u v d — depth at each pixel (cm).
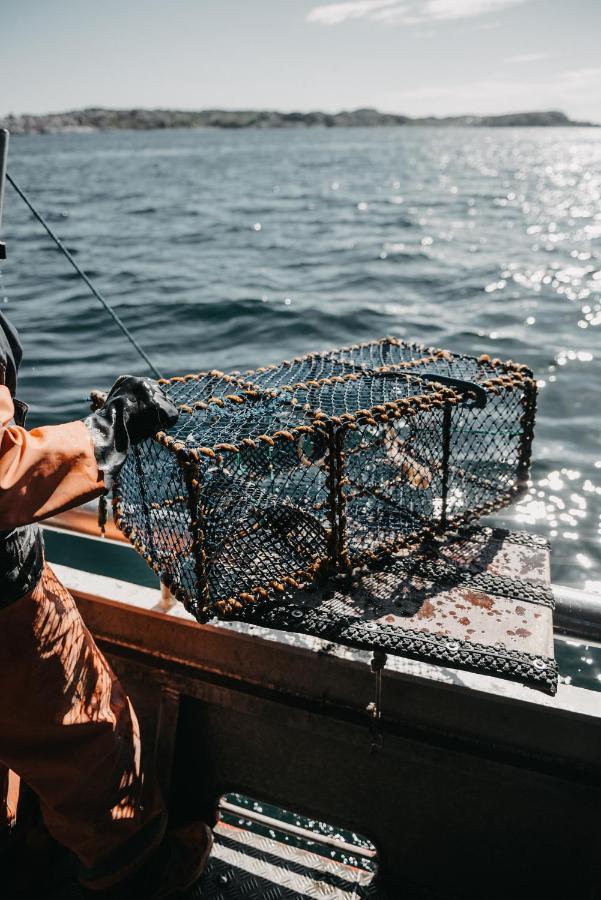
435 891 220
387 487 205
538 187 4184
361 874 227
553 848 200
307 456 187
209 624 218
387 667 197
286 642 208
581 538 476
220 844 236
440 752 198
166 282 1374
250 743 229
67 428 146
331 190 4069
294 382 219
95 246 1909
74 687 176
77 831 185
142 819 194
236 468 182
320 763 221
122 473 199
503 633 170
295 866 229
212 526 177
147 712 238
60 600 178
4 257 167
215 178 5222
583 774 189
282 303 1159
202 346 942
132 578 441
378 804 218
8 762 177
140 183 4694
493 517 502
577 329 991
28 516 139
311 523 189
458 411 208
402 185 4438
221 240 2042
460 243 1958
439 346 927
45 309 1120
